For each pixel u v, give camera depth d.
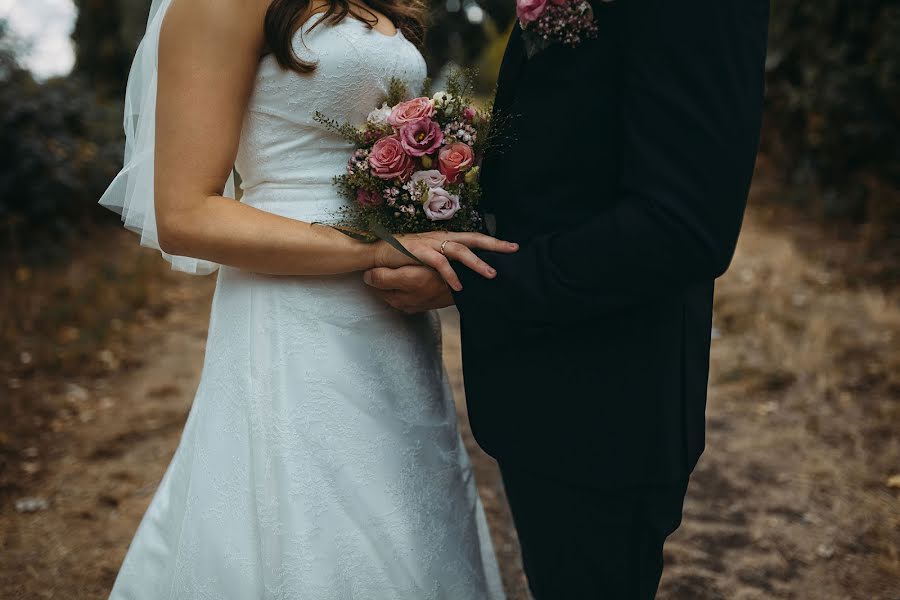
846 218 6.02
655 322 1.41
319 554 1.51
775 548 2.67
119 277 5.88
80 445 3.55
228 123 1.45
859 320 4.37
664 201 1.22
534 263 1.34
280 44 1.44
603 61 1.32
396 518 1.56
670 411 1.42
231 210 1.45
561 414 1.45
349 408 1.54
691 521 2.85
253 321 1.56
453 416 1.82
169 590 1.62
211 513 1.54
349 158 1.60
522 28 1.41
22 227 6.20
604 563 1.50
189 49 1.40
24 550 2.77
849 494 2.94
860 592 2.44
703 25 1.21
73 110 7.18
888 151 5.97
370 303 1.59
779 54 6.83
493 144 1.49
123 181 1.67
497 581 2.04
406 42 1.68
